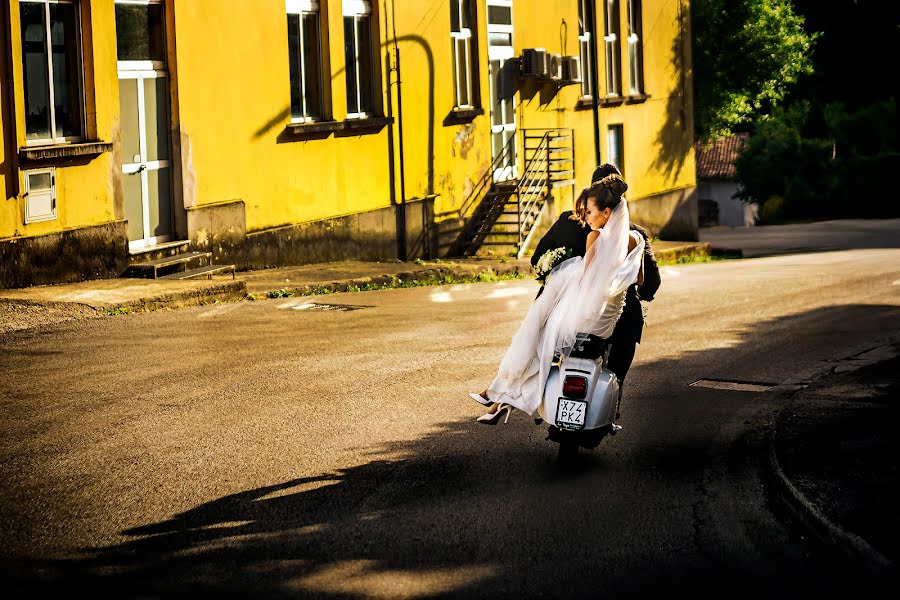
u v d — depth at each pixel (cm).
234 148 1786
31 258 1378
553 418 661
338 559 531
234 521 586
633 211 3238
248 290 1531
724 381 965
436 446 739
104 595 484
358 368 987
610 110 3075
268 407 838
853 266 2478
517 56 2602
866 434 718
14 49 1357
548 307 676
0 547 544
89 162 1486
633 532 574
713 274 2216
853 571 520
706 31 4581
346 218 2047
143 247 1602
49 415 805
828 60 6581
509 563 528
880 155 5994
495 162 2528
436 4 2283
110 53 1523
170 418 801
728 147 7194
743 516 602
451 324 1259
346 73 2062
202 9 1705
